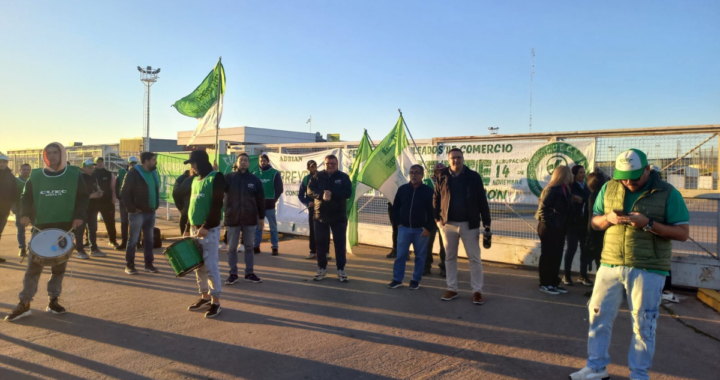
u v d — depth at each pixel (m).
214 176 5.14
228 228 6.57
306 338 4.55
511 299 6.00
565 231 6.22
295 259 8.55
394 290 6.41
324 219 6.81
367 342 4.47
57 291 5.18
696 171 6.47
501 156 8.12
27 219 5.32
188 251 4.98
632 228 3.47
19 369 3.77
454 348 4.34
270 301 5.79
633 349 3.47
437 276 7.34
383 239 9.73
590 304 3.72
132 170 7.09
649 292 3.38
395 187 8.30
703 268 6.34
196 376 3.69
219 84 9.80
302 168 11.22
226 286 6.50
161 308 5.45
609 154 7.07
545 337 4.63
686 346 4.45
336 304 5.70
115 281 6.71
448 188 5.85
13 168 16.59
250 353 4.17
